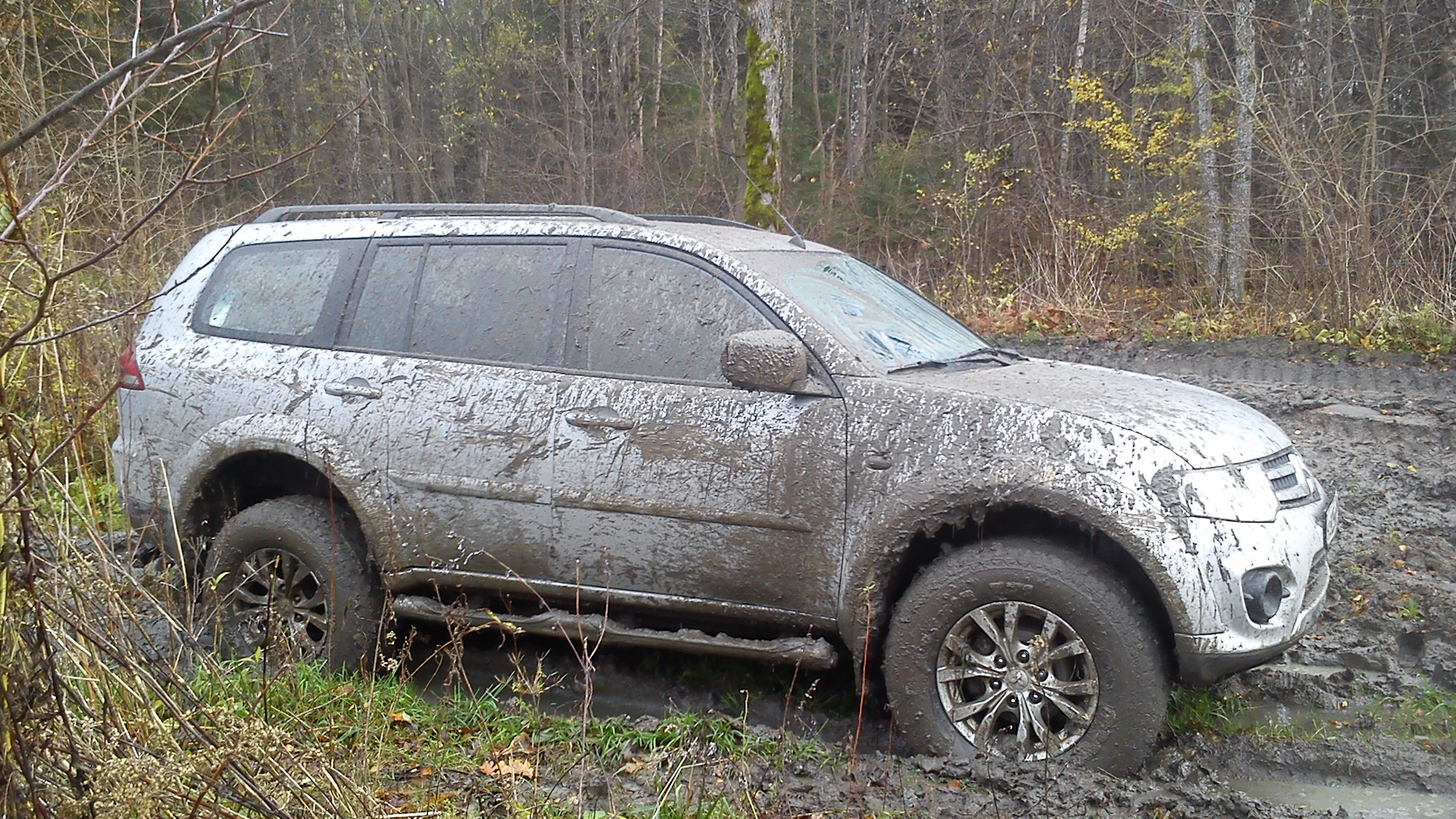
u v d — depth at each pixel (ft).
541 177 74.18
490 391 14.46
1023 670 12.05
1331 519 13.61
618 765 12.53
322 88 69.87
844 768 12.41
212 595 14.66
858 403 12.87
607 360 14.19
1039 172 56.85
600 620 13.96
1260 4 55.98
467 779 11.97
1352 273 42.22
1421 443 27.61
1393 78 49.93
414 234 15.78
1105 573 11.93
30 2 18.81
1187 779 12.19
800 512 12.89
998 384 13.29
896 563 12.48
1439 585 17.88
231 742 8.80
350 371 15.24
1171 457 11.89
